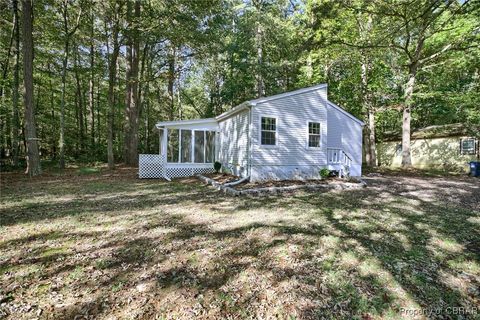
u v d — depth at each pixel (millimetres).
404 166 15453
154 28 13242
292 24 17984
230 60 19312
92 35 15445
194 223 4996
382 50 14117
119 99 22375
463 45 12648
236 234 4410
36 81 17844
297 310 2506
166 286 2865
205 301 2623
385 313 2479
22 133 17375
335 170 11633
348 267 3299
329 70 18328
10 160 15742
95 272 3137
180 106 25016
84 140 21219
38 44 15828
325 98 11383
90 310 2463
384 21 11930
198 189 8875
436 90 15883
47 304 2541
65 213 5586
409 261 3469
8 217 5227
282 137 10547
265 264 3365
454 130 17094
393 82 17781
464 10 8555
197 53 16266
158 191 8422
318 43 16297
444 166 17703
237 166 11375
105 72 20672
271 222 5070
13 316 2357
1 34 14992
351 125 12703
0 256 3512
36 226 4719
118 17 13688
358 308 2541
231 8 17000
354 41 14180
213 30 15039
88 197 7285
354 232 4527
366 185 9547
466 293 2791
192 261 3438
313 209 6086
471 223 5035
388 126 24312
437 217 5430
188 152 13109
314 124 11203
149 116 25156
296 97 10773
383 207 6281
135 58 16875
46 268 3213
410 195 7801
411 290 2838
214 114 24750
